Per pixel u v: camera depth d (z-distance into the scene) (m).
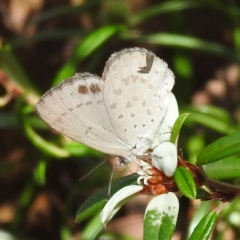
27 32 0.26
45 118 0.13
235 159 0.14
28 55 0.26
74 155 0.18
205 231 0.13
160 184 0.13
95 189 0.22
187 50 0.21
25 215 0.21
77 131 0.13
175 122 0.13
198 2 0.20
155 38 0.20
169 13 0.22
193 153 0.20
